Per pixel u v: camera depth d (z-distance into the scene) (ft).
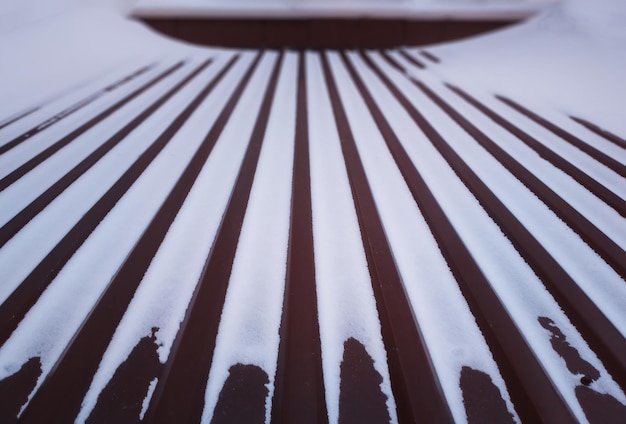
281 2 7.54
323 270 1.70
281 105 3.82
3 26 5.60
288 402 1.23
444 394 1.26
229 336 1.42
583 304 1.53
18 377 1.30
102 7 7.13
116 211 2.04
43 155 2.61
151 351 1.37
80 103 3.74
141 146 2.79
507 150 2.70
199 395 1.25
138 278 1.64
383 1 7.67
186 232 1.91
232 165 2.55
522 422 1.20
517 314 1.50
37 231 1.89
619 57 4.26
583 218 1.96
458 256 1.76
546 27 6.40
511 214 2.01
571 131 2.99
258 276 1.67
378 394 1.26
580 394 1.26
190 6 7.31
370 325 1.47
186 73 5.15
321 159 2.67
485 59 5.73
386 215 2.05
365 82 4.85
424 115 3.51
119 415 1.20
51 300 1.54
